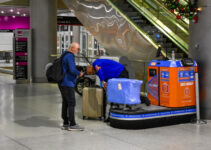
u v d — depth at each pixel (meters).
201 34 7.46
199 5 7.46
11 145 5.59
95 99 7.40
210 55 7.36
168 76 7.10
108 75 7.21
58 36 36.19
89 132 6.47
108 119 7.27
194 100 7.41
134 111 6.69
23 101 10.05
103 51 27.62
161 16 12.68
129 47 12.89
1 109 8.77
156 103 7.39
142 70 9.69
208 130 6.70
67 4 16.56
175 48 11.41
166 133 6.43
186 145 5.66
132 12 13.37
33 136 6.16
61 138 6.04
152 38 11.84
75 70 6.36
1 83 14.85
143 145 5.64
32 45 14.88
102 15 14.26
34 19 14.77
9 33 21.09
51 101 10.06
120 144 5.69
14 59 14.55
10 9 19.88
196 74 7.21
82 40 32.50
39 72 14.92
